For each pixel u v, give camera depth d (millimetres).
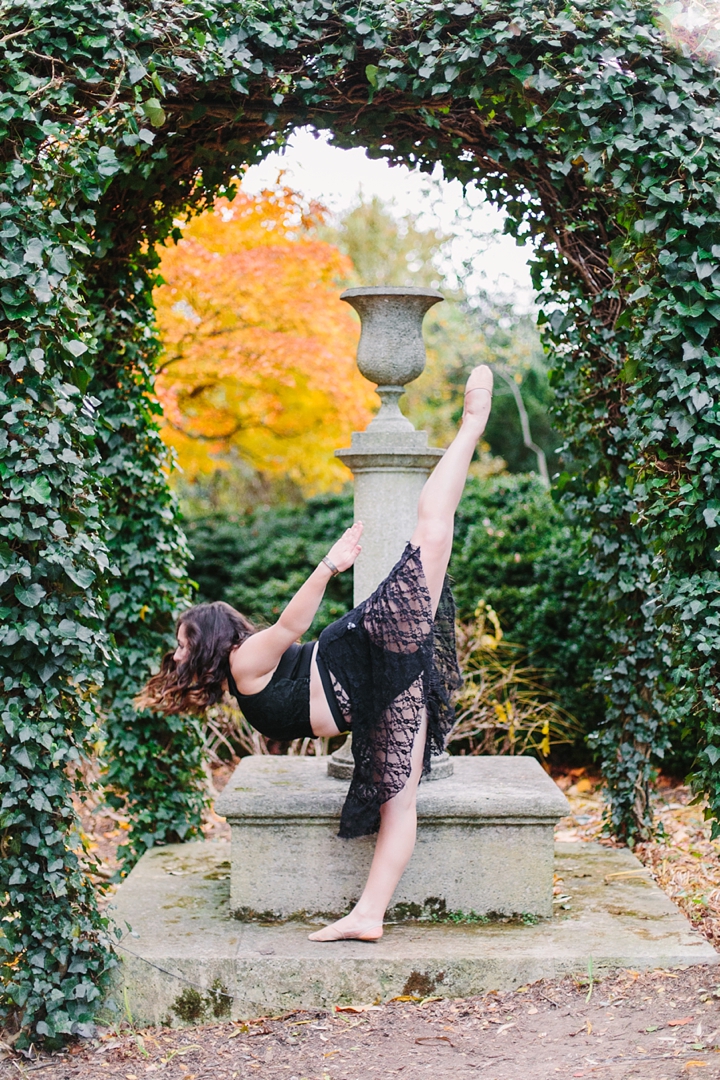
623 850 4023
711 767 2822
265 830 3178
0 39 2512
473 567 6539
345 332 6754
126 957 2852
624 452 3924
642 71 2727
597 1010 2662
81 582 2607
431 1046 2574
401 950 2900
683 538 2803
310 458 7852
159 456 4129
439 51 2842
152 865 3826
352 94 3055
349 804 2959
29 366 2572
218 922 3160
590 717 6141
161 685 3059
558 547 6309
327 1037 2680
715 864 4004
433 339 12656
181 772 4156
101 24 2586
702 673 2771
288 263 6199
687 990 2705
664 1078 2262
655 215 2697
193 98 2932
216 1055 2633
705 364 2674
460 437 3008
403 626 2875
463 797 3152
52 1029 2664
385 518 3447
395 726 2912
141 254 3906
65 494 2664
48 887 2678
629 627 4074
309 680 2982
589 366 3879
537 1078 2340
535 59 2838
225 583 7562
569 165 3051
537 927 3109
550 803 3119
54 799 2688
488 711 5820
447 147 3570
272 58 2898
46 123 2531
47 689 2635
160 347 4086
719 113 2705
